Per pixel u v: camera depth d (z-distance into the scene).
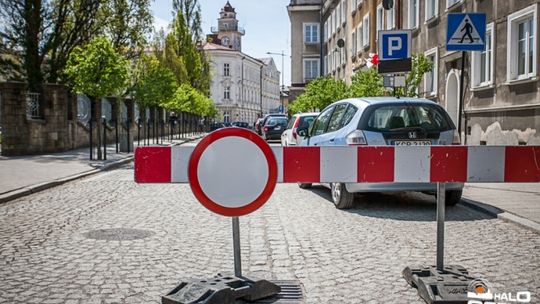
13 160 20.34
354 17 43.69
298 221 8.82
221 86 110.88
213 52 110.06
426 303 4.77
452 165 5.04
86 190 12.88
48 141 24.41
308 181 4.94
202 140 4.66
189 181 4.66
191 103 54.22
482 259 6.29
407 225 8.45
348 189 9.68
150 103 36.81
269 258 6.38
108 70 21.27
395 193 12.30
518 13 17.25
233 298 4.66
